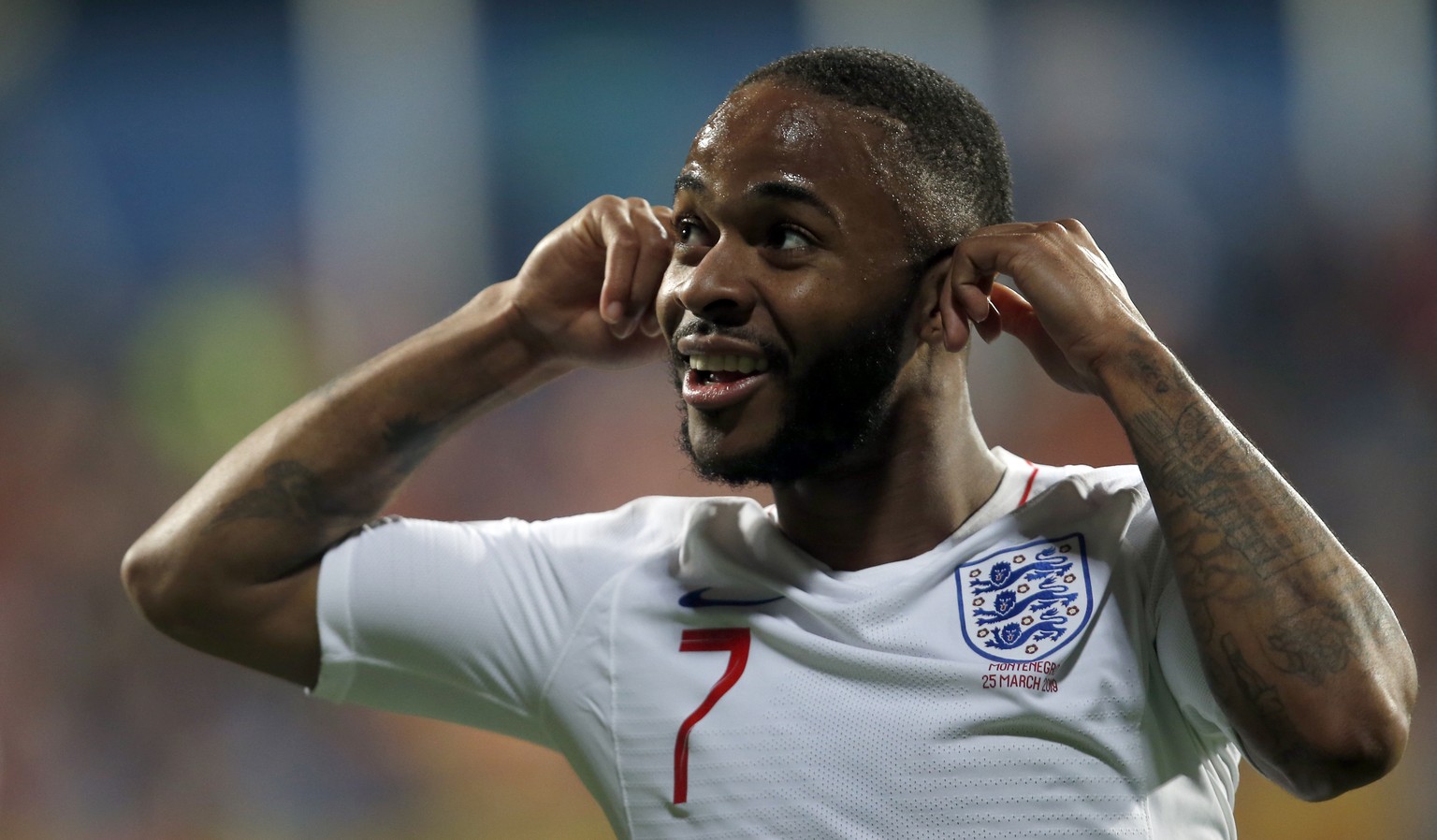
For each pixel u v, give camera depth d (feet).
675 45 96.73
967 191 23.11
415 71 94.58
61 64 93.86
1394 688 20.07
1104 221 92.22
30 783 75.00
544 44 95.81
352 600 24.50
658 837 22.41
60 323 90.63
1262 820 68.59
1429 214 91.20
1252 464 20.76
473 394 25.66
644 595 23.58
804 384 21.67
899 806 21.20
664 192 96.84
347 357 92.48
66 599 81.92
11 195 92.07
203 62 94.63
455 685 24.54
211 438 90.22
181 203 94.22
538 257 25.62
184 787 74.95
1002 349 84.17
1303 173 92.84
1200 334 90.84
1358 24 92.53
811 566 23.04
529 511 87.56
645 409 89.97
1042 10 93.35
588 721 23.35
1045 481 23.79
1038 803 20.92
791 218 21.53
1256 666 19.92
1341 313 90.63
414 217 94.58
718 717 22.30
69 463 86.63
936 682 21.52
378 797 74.13
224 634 24.88
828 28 95.76
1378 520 86.17
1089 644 21.50
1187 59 93.30
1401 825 69.00
